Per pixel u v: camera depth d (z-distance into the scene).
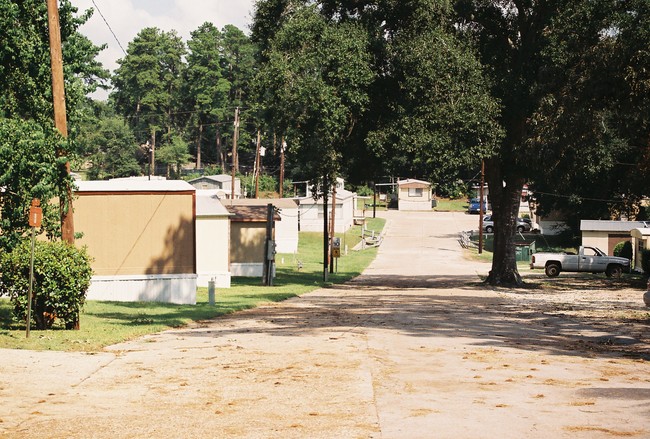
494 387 10.42
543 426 8.13
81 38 20.42
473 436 7.75
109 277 27.28
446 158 32.91
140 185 27.64
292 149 35.22
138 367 12.26
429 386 10.51
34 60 19.66
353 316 22.00
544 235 84.00
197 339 16.11
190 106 141.25
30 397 9.91
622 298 31.12
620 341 16.25
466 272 55.00
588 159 37.28
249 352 13.91
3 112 18.98
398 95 35.75
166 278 27.50
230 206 52.00
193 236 27.66
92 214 27.25
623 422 8.30
